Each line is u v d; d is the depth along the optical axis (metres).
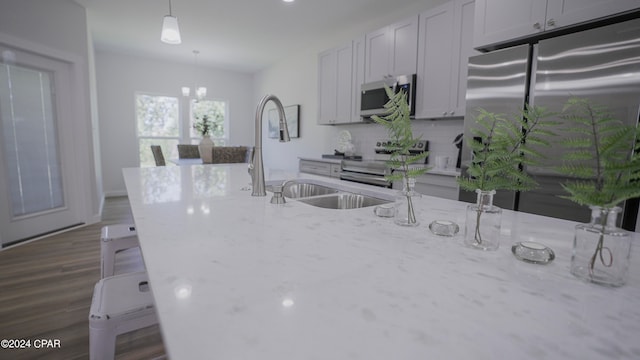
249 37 4.77
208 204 1.21
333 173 4.02
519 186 0.72
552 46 1.95
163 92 6.26
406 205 0.96
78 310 1.92
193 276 0.57
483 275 0.61
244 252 0.70
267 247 0.74
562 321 0.45
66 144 3.57
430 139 3.45
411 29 3.19
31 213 3.23
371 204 1.65
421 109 3.13
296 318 0.44
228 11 3.81
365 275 0.59
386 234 0.87
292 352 0.37
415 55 3.17
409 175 0.92
